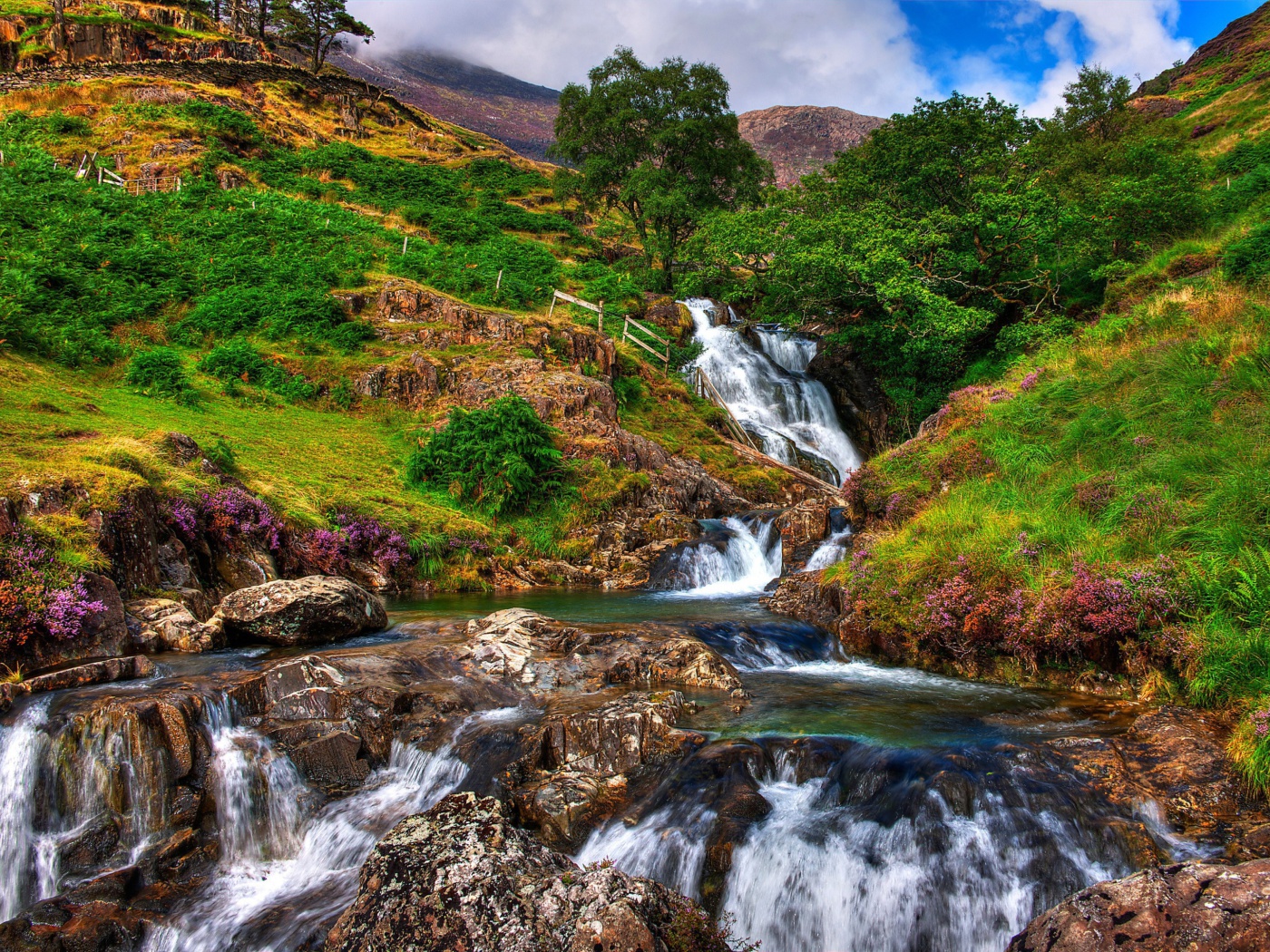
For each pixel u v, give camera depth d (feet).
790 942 19.27
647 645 33.37
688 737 24.79
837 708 27.89
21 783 24.09
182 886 22.80
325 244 104.42
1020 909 18.15
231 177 127.85
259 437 63.67
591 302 114.52
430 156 199.21
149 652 32.83
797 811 21.48
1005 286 94.07
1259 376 35.68
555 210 182.50
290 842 25.04
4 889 23.39
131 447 43.62
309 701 27.63
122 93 149.79
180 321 82.38
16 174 102.94
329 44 229.66
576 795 22.95
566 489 67.21
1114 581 28.48
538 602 50.16
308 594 35.63
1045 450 40.75
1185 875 14.39
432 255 112.06
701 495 74.79
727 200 153.17
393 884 16.42
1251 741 20.43
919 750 22.93
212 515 43.83
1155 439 35.94
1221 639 25.34
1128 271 77.71
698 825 21.15
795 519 55.36
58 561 31.68
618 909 14.80
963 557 34.04
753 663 34.91
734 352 110.63
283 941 19.83
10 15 174.09
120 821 23.94
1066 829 19.26
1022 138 105.40
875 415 99.30
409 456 67.72
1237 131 154.81
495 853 16.72
